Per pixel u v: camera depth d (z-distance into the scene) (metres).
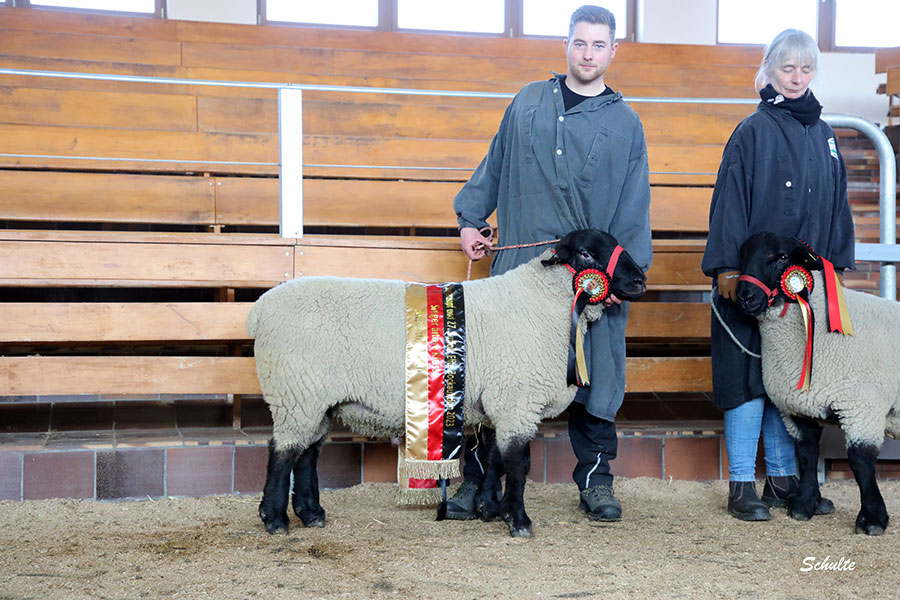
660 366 4.06
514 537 2.92
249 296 5.46
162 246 3.72
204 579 2.42
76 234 3.65
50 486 3.46
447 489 3.59
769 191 3.22
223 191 5.12
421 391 2.82
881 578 2.51
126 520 3.17
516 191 3.22
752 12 8.72
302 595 2.29
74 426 4.03
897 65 7.70
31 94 5.49
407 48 7.96
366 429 2.98
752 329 3.29
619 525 3.15
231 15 7.90
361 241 3.86
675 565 2.61
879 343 3.01
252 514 3.27
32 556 2.66
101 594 2.29
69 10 7.55
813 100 3.24
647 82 7.84
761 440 4.08
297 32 7.73
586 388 3.15
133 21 7.44
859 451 3.02
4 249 3.61
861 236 6.80
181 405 4.60
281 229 3.87
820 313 3.04
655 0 8.58
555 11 8.52
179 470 3.58
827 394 3.04
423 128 5.95
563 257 2.89
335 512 3.30
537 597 2.29
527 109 3.19
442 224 5.41
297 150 3.88
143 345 5.15
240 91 6.63
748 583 2.44
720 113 6.14
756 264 3.06
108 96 5.56
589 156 3.08
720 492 3.77
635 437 3.98
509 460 2.90
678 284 4.21
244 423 4.18
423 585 2.38
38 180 4.94
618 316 3.19
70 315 3.64
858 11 8.74
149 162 5.30
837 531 3.10
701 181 5.70
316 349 2.79
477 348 2.87
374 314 2.85
